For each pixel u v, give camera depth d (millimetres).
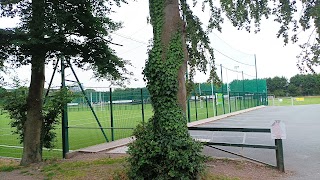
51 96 10531
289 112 32938
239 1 8695
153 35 7121
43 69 10141
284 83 87188
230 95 36594
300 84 84750
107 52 9547
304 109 37812
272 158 9141
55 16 8227
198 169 6207
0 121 31500
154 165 6199
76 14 8641
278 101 64500
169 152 6055
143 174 6246
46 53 8898
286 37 8258
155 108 6684
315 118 23922
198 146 6418
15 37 8086
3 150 14758
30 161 9930
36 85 10055
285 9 7895
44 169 8773
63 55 8977
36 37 8141
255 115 30344
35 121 10070
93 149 11812
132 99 19672
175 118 6453
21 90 10414
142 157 6207
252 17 8812
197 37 9305
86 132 19891
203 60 9625
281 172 7422
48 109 10281
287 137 13727
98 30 9195
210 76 9953
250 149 10797
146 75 6887
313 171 7504
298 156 9375
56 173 8156
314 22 7391
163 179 6008
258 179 6852
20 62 8930
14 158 12344
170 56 6766
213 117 27062
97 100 20047
